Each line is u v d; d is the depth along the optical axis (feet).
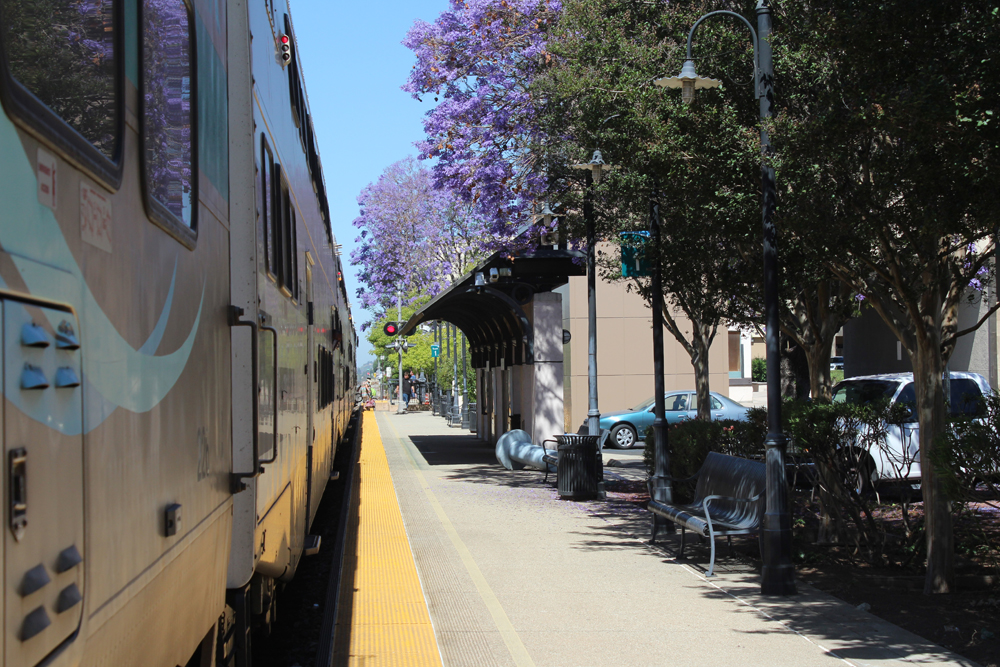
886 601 25.09
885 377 51.72
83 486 6.48
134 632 7.86
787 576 25.91
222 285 12.64
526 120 54.90
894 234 26.71
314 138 37.50
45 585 5.65
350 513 41.78
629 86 32.86
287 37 22.36
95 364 6.86
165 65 9.50
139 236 8.25
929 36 20.03
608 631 21.95
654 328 37.81
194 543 10.31
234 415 13.30
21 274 5.50
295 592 29.53
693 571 29.17
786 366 53.52
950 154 20.11
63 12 6.44
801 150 24.21
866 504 30.71
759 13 26.84
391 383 235.61
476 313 83.82
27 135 5.68
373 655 19.88
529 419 67.00
